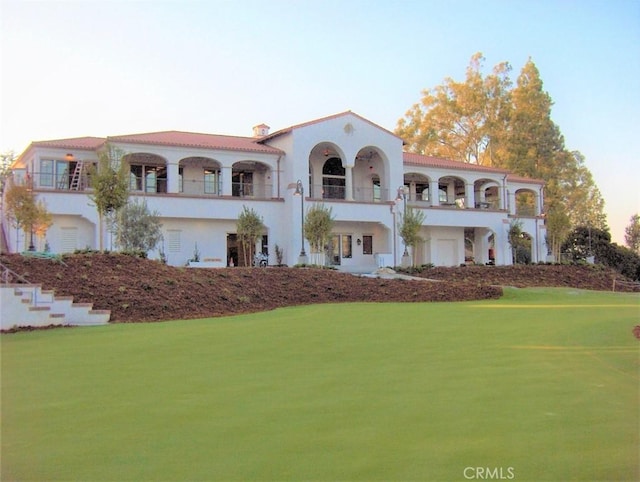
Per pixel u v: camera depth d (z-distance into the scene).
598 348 10.33
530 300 23.11
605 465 4.86
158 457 5.16
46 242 30.17
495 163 63.19
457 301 22.39
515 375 8.18
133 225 28.25
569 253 50.34
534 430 5.71
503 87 64.69
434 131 65.81
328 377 8.23
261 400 6.99
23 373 8.82
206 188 36.59
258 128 42.19
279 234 36.31
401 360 9.47
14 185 27.66
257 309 19.03
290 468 4.86
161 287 18.73
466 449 5.22
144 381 8.17
